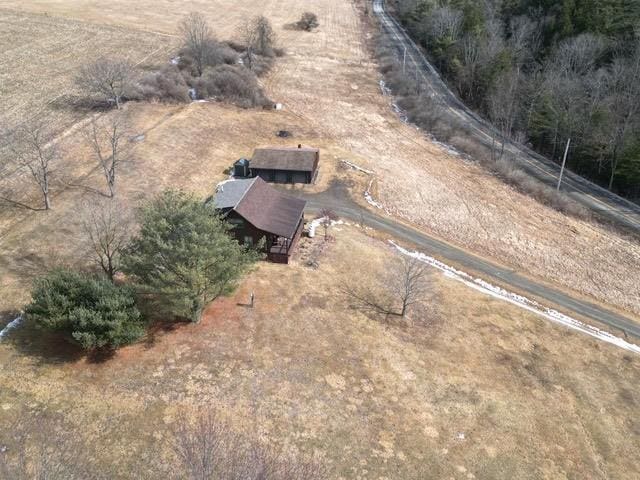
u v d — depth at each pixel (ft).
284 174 212.02
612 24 324.60
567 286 178.09
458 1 402.93
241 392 113.39
